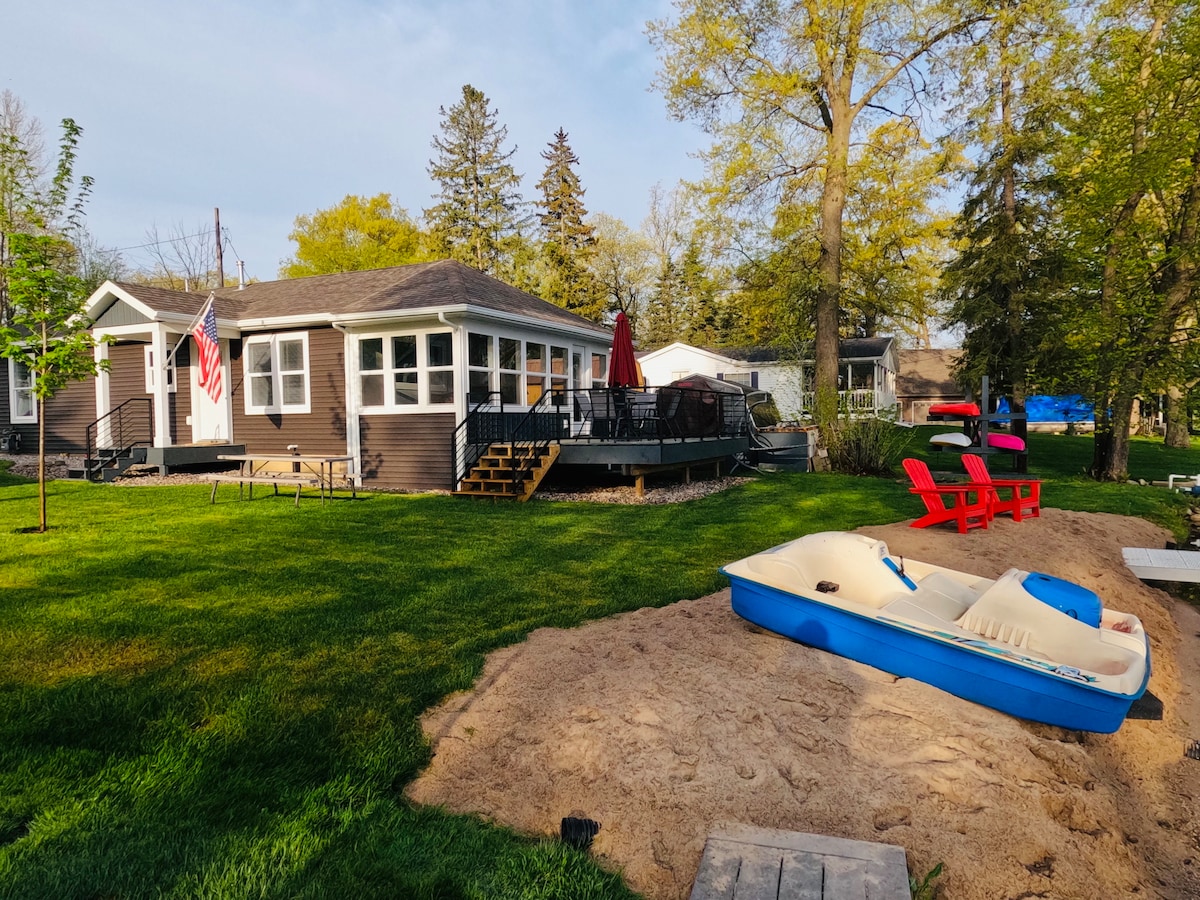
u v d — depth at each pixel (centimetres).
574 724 374
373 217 4431
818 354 1952
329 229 4362
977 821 306
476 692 421
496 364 1440
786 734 362
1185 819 390
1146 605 775
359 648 482
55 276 864
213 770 329
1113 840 328
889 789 322
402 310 1336
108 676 424
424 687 422
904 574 532
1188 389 1616
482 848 289
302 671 441
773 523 1002
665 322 5359
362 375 1459
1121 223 1612
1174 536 1124
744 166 1986
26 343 870
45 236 871
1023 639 439
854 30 1792
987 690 412
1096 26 1695
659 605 605
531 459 1278
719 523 1001
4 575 645
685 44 1866
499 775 343
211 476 1503
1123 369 1608
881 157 2161
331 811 306
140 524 925
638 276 5122
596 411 1415
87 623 513
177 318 1488
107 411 1720
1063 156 1908
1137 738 471
